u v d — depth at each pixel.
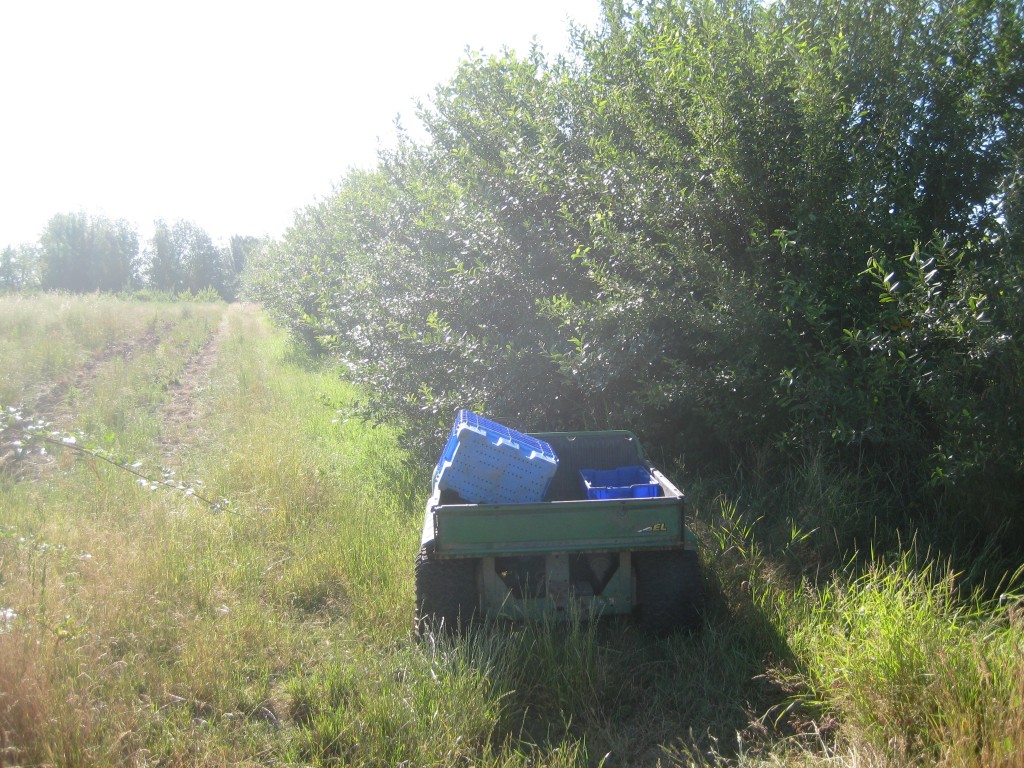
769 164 6.48
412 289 8.48
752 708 4.11
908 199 6.32
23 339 18.22
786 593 5.11
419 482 7.87
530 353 7.38
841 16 6.80
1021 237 5.25
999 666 3.62
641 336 6.68
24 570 5.46
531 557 4.91
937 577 5.10
